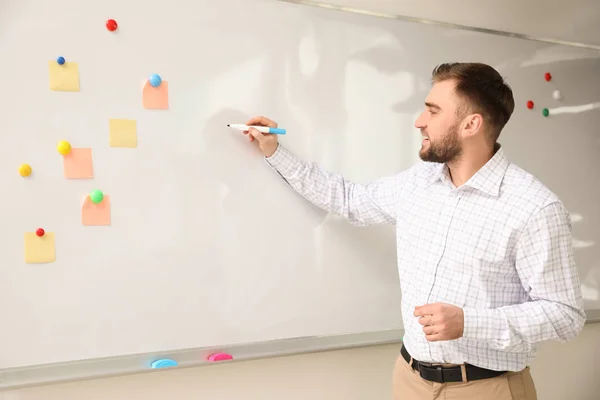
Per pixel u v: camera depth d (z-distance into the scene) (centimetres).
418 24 187
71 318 143
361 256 181
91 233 145
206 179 157
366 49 179
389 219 169
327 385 179
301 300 171
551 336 137
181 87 153
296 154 169
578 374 225
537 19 210
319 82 172
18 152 137
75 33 142
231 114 160
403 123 186
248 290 163
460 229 146
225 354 158
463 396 145
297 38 168
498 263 142
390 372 189
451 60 193
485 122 146
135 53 148
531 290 141
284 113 167
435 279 148
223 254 160
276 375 171
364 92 179
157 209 151
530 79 208
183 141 154
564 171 215
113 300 147
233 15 159
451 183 152
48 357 141
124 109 147
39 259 139
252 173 163
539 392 217
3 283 136
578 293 139
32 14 137
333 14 173
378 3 181
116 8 146
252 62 162
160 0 150
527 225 138
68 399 145
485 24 200
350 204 168
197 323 157
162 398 156
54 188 141
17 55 136
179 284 154
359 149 178
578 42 219
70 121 142
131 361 149
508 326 133
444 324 129
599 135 223
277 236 167
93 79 144
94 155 144
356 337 180
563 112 215
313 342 173
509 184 144
